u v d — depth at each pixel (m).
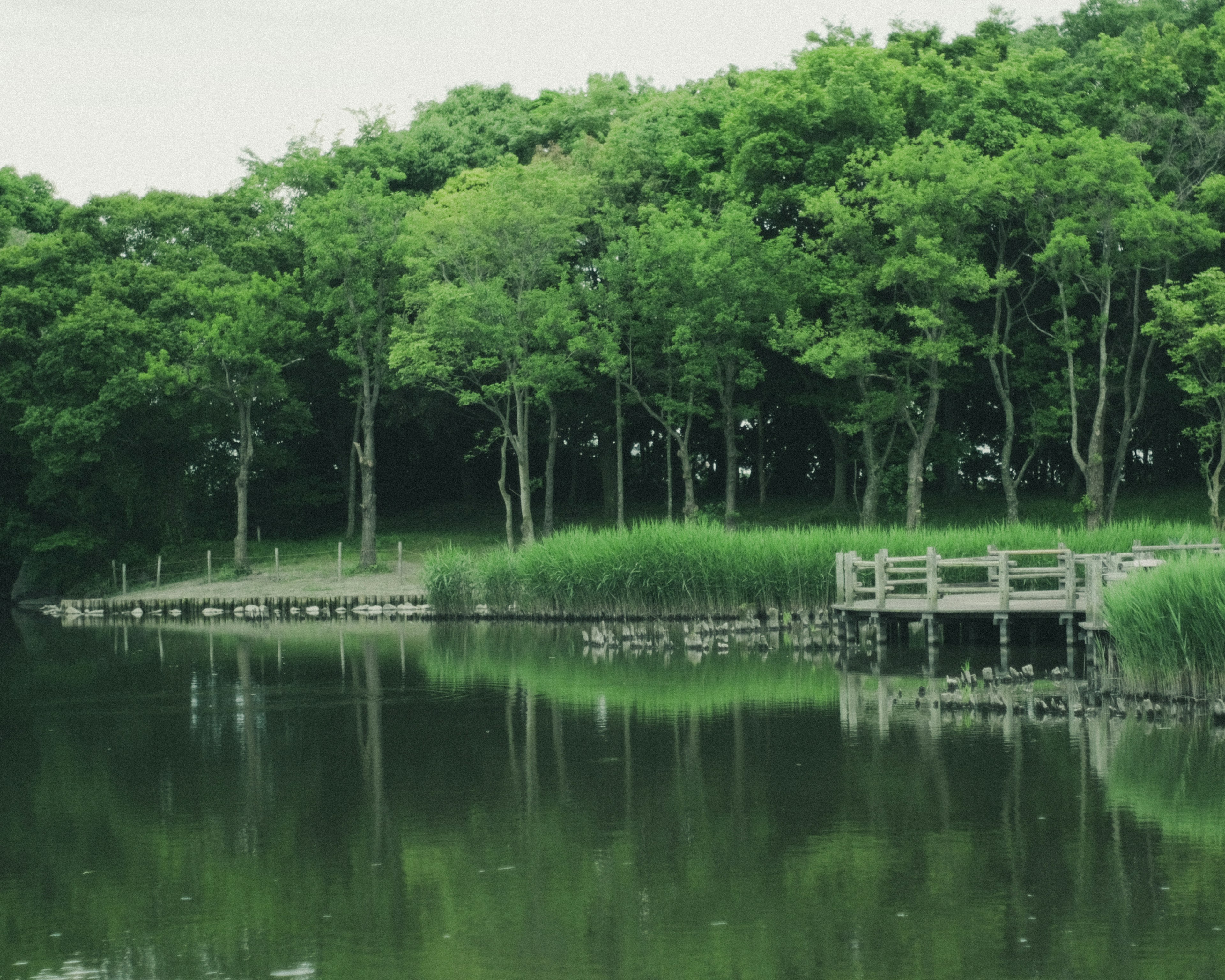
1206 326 37.47
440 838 12.92
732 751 16.53
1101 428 41.66
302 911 10.87
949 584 28.30
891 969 9.29
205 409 51.72
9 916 10.92
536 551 34.81
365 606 39.81
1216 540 25.95
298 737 18.50
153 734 19.11
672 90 55.97
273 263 52.31
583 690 22.03
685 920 10.41
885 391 43.78
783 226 46.84
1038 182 39.94
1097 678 21.12
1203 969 9.13
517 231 43.94
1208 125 42.81
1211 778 14.49
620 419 45.78
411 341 44.59
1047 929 9.98
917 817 13.11
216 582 47.53
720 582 31.95
